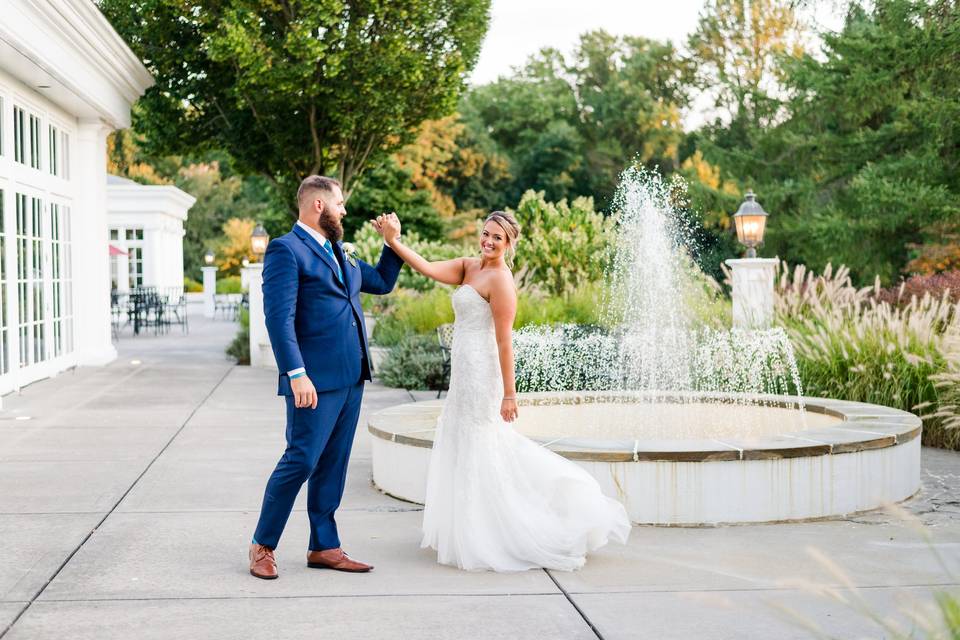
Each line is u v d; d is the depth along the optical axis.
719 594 4.10
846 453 5.55
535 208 17.77
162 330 25.45
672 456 5.31
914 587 4.16
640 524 5.34
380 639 3.55
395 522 5.47
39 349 13.09
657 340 10.81
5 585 4.19
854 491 5.61
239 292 43.38
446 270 4.78
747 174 27.84
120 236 32.62
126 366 15.29
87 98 13.24
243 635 3.58
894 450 5.84
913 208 20.83
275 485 4.29
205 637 3.55
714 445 5.47
